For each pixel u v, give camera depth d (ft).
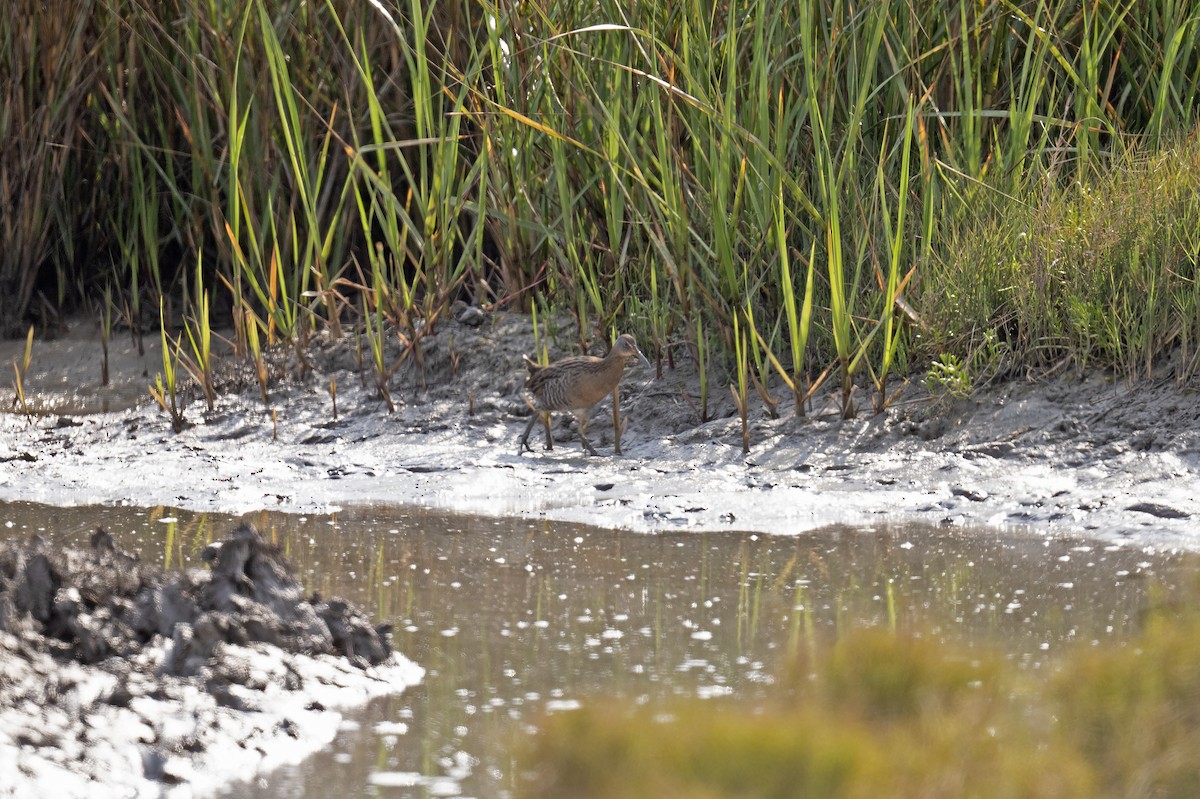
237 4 79.20
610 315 73.05
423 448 67.36
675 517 54.03
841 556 47.70
